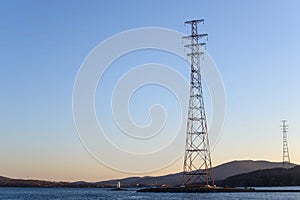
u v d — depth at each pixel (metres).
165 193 183.12
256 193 178.25
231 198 137.62
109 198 167.00
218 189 173.25
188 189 174.88
